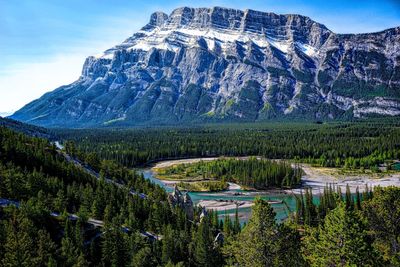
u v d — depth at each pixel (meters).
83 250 100.75
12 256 82.50
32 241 90.44
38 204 109.75
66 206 125.94
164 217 127.19
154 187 181.25
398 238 71.25
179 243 106.00
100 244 106.69
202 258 98.62
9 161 147.38
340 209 56.34
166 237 104.94
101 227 113.75
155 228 123.75
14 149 155.75
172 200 153.38
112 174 189.25
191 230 118.62
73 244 100.69
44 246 90.38
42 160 158.00
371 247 55.03
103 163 198.38
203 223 113.94
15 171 134.62
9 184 121.50
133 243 104.00
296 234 57.06
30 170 149.62
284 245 54.25
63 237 103.25
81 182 152.25
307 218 141.00
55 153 183.75
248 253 53.56
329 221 57.94
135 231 114.81
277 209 191.88
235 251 56.41
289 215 154.75
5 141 160.38
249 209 192.50
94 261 101.25
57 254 92.12
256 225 53.94
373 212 75.94
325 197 155.00
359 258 53.06
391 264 64.50
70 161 183.38
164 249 102.81
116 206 133.62
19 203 118.12
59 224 109.62
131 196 144.88
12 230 91.12
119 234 102.88
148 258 98.81
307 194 163.50
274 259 52.53
